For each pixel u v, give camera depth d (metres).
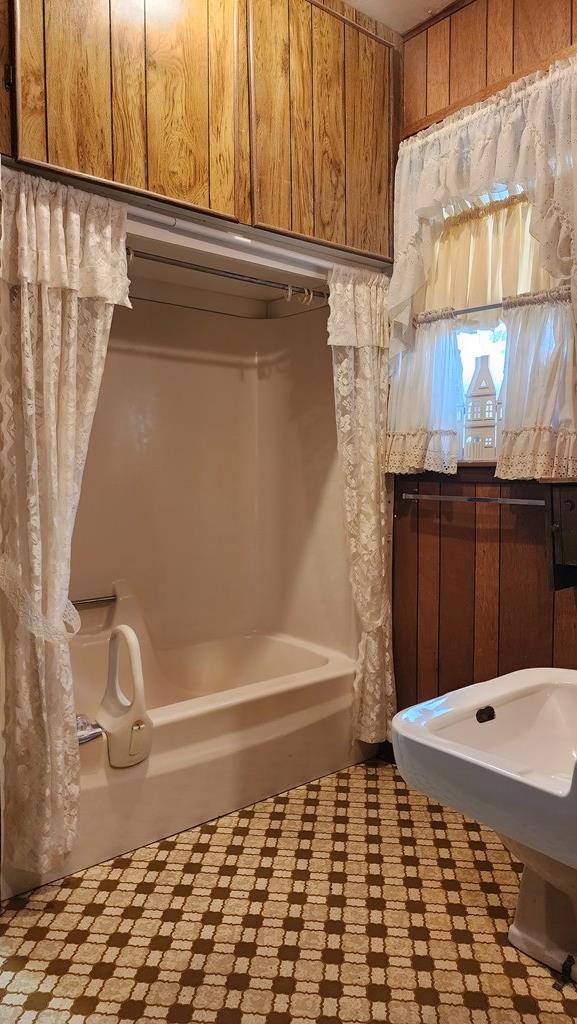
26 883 1.88
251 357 3.28
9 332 1.69
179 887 1.90
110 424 2.82
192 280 2.85
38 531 1.73
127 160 1.80
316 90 2.23
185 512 3.08
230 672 3.18
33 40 1.63
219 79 1.98
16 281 1.69
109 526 2.83
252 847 2.11
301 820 2.27
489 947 1.67
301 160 2.20
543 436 1.96
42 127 1.66
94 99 1.74
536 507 2.17
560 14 1.97
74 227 1.75
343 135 2.32
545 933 1.62
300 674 2.59
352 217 2.36
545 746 1.59
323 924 1.75
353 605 2.83
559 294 1.93
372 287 2.50
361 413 2.50
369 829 2.22
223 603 3.23
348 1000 1.50
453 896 1.87
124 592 2.88
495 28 2.15
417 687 2.63
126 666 2.83
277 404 3.20
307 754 2.54
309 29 2.20
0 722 1.77
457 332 2.29
